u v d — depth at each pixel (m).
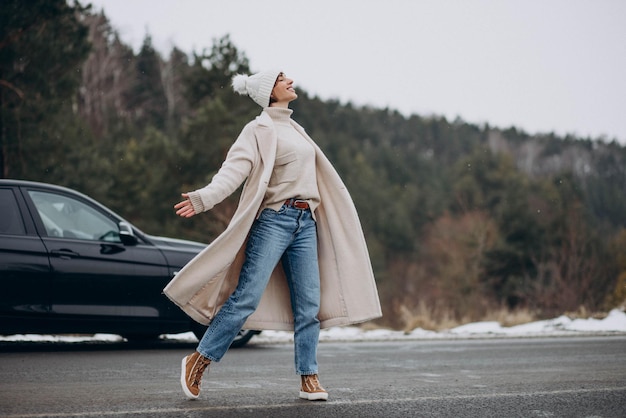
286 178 4.59
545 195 54.34
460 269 43.44
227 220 27.70
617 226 61.38
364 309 4.78
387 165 71.88
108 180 27.86
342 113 82.19
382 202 58.00
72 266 7.32
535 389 5.36
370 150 74.12
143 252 7.73
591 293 26.23
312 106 73.75
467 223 47.41
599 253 27.52
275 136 4.61
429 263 54.12
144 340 8.77
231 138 33.00
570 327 11.83
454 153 88.94
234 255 4.45
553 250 30.52
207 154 32.81
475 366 6.77
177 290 4.39
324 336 9.91
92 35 54.62
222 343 4.54
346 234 4.82
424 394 5.06
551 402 4.85
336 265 4.82
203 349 4.54
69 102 22.83
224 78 37.25
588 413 4.54
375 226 56.50
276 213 4.55
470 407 4.61
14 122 20.50
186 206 4.37
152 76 60.06
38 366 6.14
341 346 8.70
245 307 4.52
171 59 60.66
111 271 7.50
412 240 56.25
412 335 10.38
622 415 4.51
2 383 5.16
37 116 20.80
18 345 7.87
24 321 7.10
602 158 82.12
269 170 4.51
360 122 83.50
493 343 9.26
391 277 51.19
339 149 63.84
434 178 70.56
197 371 4.55
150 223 31.84
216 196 4.41
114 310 7.51
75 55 21.61
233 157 4.54
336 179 4.81
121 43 58.12
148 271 7.68
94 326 7.42
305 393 4.68
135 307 7.61
